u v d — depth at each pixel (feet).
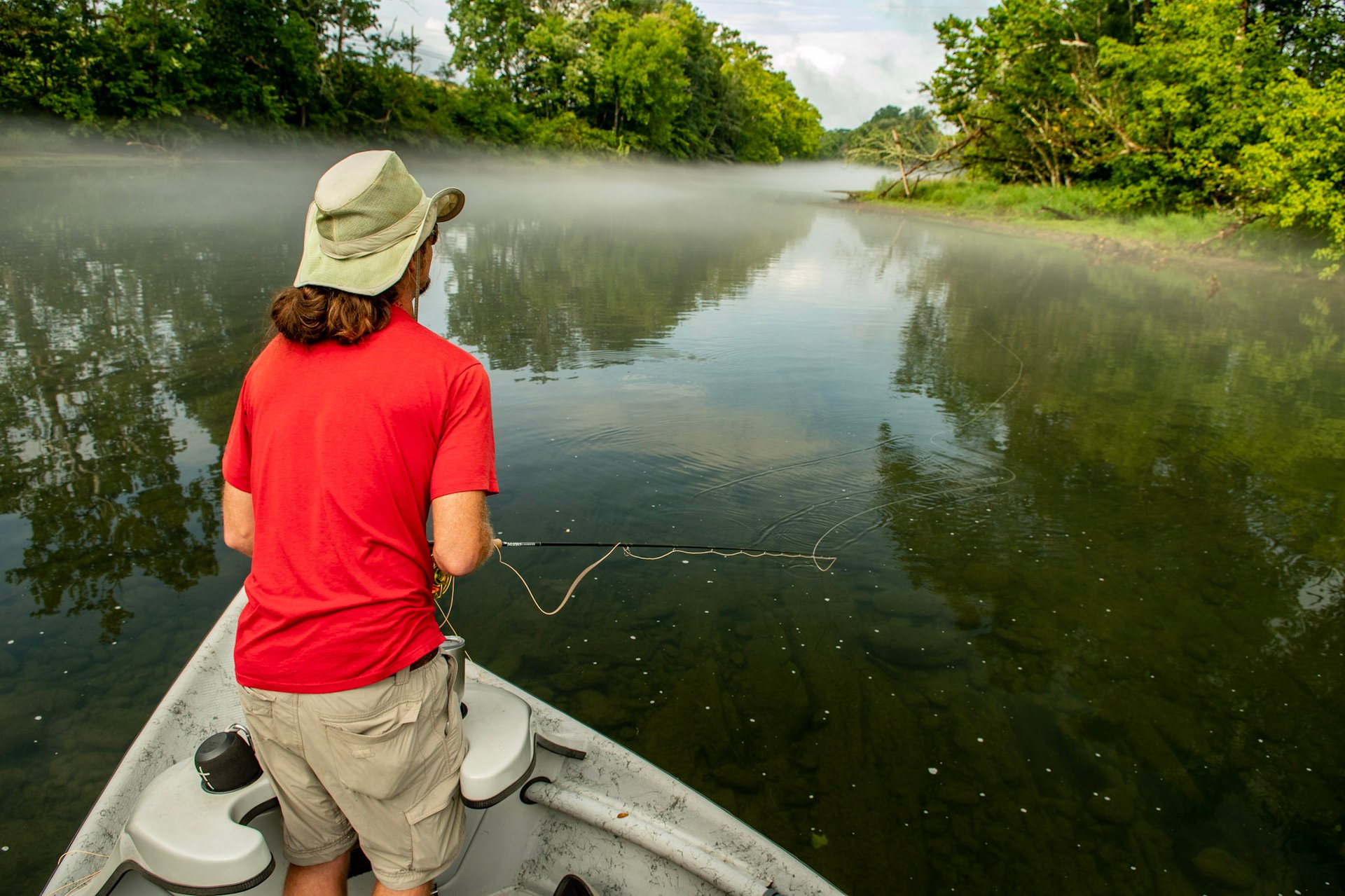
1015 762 10.08
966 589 13.78
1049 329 34.06
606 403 21.52
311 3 116.47
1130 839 9.01
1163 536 15.80
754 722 10.57
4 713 9.89
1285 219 50.90
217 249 44.60
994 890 8.35
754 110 269.03
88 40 91.45
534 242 57.00
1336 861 8.79
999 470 18.58
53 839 8.24
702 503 16.20
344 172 4.55
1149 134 76.43
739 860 6.54
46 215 56.59
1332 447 20.94
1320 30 64.95
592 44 184.03
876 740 10.34
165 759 6.88
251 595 4.71
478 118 152.25
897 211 113.39
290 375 4.64
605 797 6.98
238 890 4.80
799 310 35.58
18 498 15.17
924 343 30.22
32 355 23.65
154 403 20.11
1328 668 12.01
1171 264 58.39
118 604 12.12
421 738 4.92
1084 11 93.86
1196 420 22.76
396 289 4.80
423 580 4.90
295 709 4.61
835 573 14.07
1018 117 104.47
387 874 5.10
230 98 105.70
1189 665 12.01
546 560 14.02
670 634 12.25
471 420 4.78
